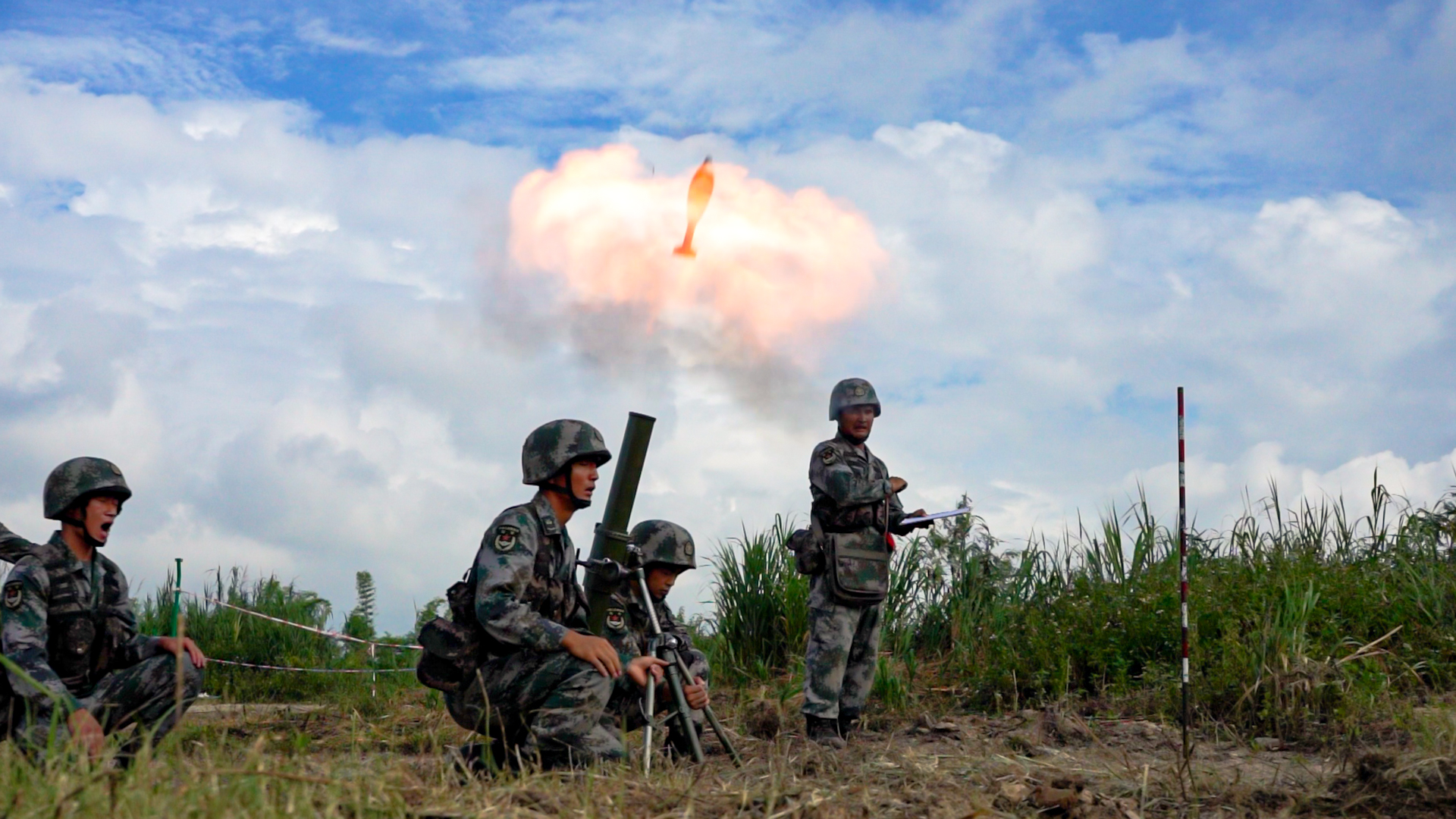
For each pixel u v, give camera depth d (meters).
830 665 6.45
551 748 4.71
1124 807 4.39
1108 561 9.23
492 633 4.70
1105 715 6.77
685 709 5.01
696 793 4.19
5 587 4.51
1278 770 4.84
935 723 6.78
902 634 9.26
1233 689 6.45
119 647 4.86
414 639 10.61
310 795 3.45
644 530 6.14
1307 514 9.02
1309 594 7.05
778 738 6.11
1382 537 8.73
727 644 9.28
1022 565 9.39
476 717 4.81
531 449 5.00
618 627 5.71
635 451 5.31
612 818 3.75
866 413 6.64
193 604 10.92
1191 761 5.31
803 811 3.99
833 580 6.41
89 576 4.77
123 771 3.53
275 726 7.50
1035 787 4.55
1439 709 5.50
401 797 3.55
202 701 9.20
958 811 4.23
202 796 3.23
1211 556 8.81
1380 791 4.36
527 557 4.81
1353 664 6.54
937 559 9.57
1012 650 8.09
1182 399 5.19
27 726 4.25
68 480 4.69
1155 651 7.49
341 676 9.84
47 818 3.09
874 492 6.47
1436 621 7.27
